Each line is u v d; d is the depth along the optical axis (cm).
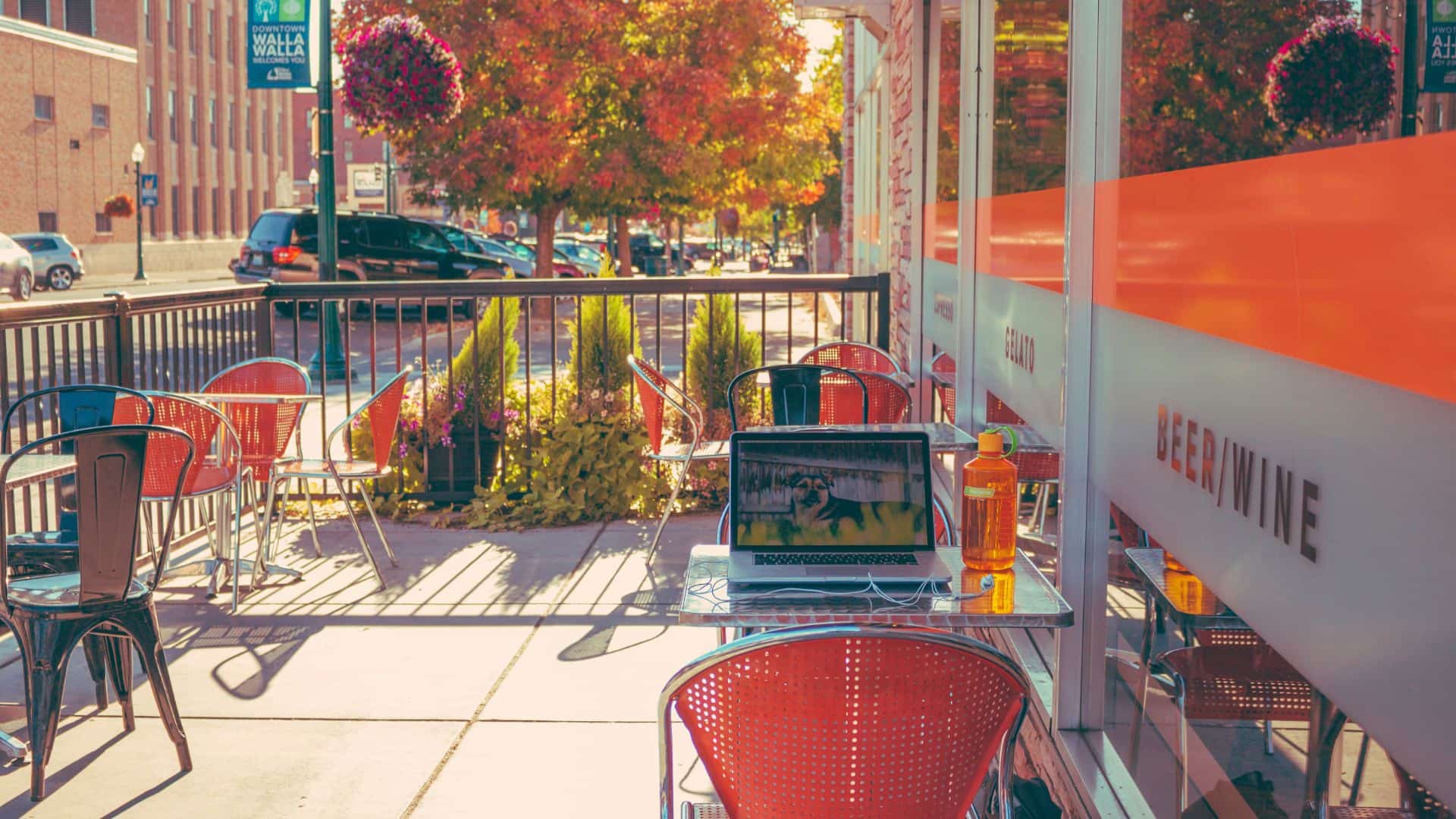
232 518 670
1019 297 394
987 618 252
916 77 679
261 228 2080
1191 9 218
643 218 2655
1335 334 161
